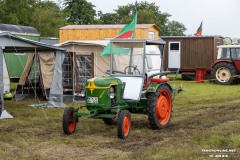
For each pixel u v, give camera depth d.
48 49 12.81
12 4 33.53
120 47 9.27
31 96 15.14
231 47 19.58
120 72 9.27
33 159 6.93
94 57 14.20
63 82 14.50
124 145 7.78
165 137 8.38
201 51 22.47
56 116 11.13
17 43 11.46
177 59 22.95
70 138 8.41
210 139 7.91
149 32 21.61
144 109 9.37
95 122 10.08
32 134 8.82
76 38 22.55
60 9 49.88
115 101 8.58
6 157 7.05
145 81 9.16
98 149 7.52
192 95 15.51
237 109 11.99
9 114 10.94
